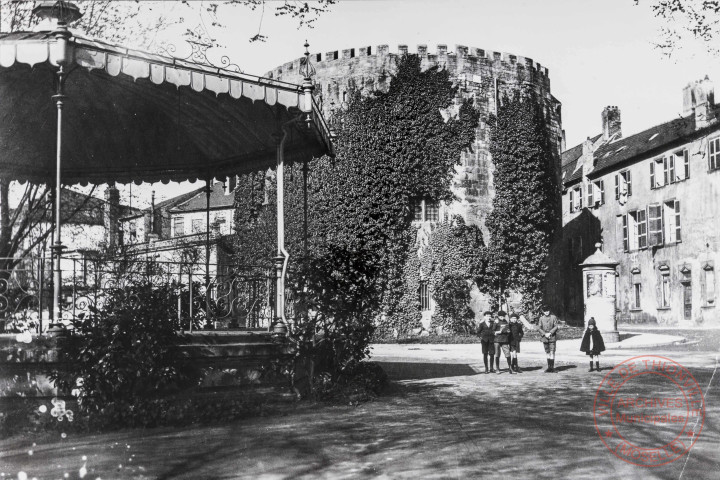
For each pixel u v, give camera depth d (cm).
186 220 5700
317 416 1120
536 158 4122
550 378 1772
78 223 2069
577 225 5741
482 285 4034
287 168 4028
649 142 4794
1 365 1023
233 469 757
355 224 3797
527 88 4188
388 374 1919
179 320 1112
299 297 1312
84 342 1023
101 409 1018
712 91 4200
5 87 1317
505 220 4050
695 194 4253
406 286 3881
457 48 4053
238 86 1180
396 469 757
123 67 1059
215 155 1653
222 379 1163
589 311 3009
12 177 1666
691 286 4272
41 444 910
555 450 859
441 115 3984
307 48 1292
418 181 3922
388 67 3997
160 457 817
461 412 1169
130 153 1652
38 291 1096
